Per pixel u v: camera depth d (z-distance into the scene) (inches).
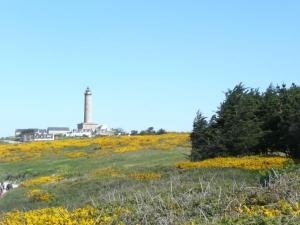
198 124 1307.8
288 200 432.5
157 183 803.4
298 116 1147.9
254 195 477.1
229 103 1275.8
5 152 2452.0
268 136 1228.5
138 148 2130.9
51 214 541.3
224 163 1026.1
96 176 1170.6
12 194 1201.4
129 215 473.1
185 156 1736.0
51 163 2003.0
